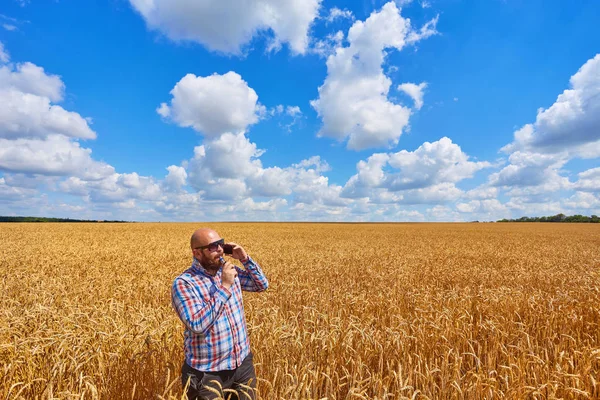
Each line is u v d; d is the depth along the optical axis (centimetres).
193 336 301
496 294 882
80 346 441
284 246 2464
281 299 826
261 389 388
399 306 761
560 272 1330
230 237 3466
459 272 1297
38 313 587
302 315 681
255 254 1895
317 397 371
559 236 4156
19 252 1788
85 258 1611
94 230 4297
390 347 487
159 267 1381
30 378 391
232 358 309
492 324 578
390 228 6550
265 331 540
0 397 376
